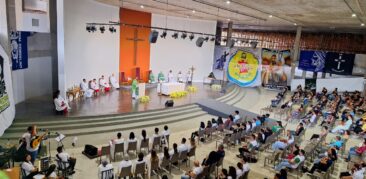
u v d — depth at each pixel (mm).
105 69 20297
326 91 23047
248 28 31922
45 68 17719
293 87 26062
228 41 26625
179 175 10062
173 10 20141
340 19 18422
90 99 17328
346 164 11852
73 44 16625
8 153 9016
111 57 20734
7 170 6926
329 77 25719
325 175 9672
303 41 28750
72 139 12180
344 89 24766
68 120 13398
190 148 10719
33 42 16438
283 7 14867
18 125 12430
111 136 12828
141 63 23234
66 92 15961
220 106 17844
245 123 13578
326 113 17516
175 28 24953
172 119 15508
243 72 26109
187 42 25781
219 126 13547
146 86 22500
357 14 15328
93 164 10234
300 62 26469
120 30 21219
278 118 17891
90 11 18031
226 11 18406
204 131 12852
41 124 12750
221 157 10133
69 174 9094
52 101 16109
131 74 22688
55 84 16625
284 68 26328
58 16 14625
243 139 13320
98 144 11906
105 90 19750
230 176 8445
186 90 22188
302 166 10711
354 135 15484
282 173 8625
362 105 19438
